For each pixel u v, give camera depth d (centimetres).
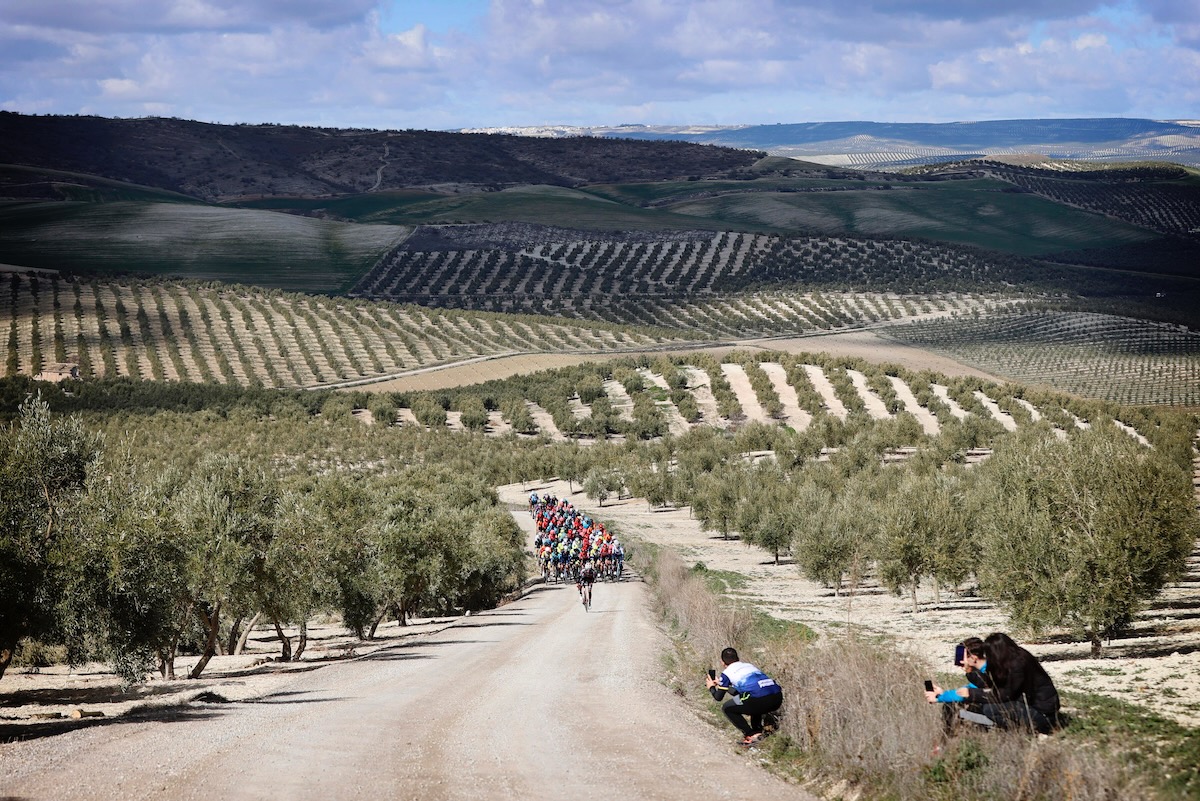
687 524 8038
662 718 1480
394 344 19612
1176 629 2238
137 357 17212
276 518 2738
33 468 1912
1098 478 2094
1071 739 1124
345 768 1153
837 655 1469
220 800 1007
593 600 4112
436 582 3925
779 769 1193
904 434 10331
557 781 1083
